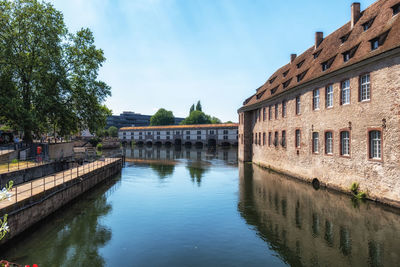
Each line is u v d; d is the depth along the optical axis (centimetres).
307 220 1295
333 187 1838
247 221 1316
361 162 1577
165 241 1098
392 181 1359
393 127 1350
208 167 3453
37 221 1273
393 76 1349
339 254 938
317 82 2014
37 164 2173
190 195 1884
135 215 1448
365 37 1691
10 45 2295
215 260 928
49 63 2409
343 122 1731
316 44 2608
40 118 2389
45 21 2481
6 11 2397
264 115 3228
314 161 2067
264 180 2383
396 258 894
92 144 7000
